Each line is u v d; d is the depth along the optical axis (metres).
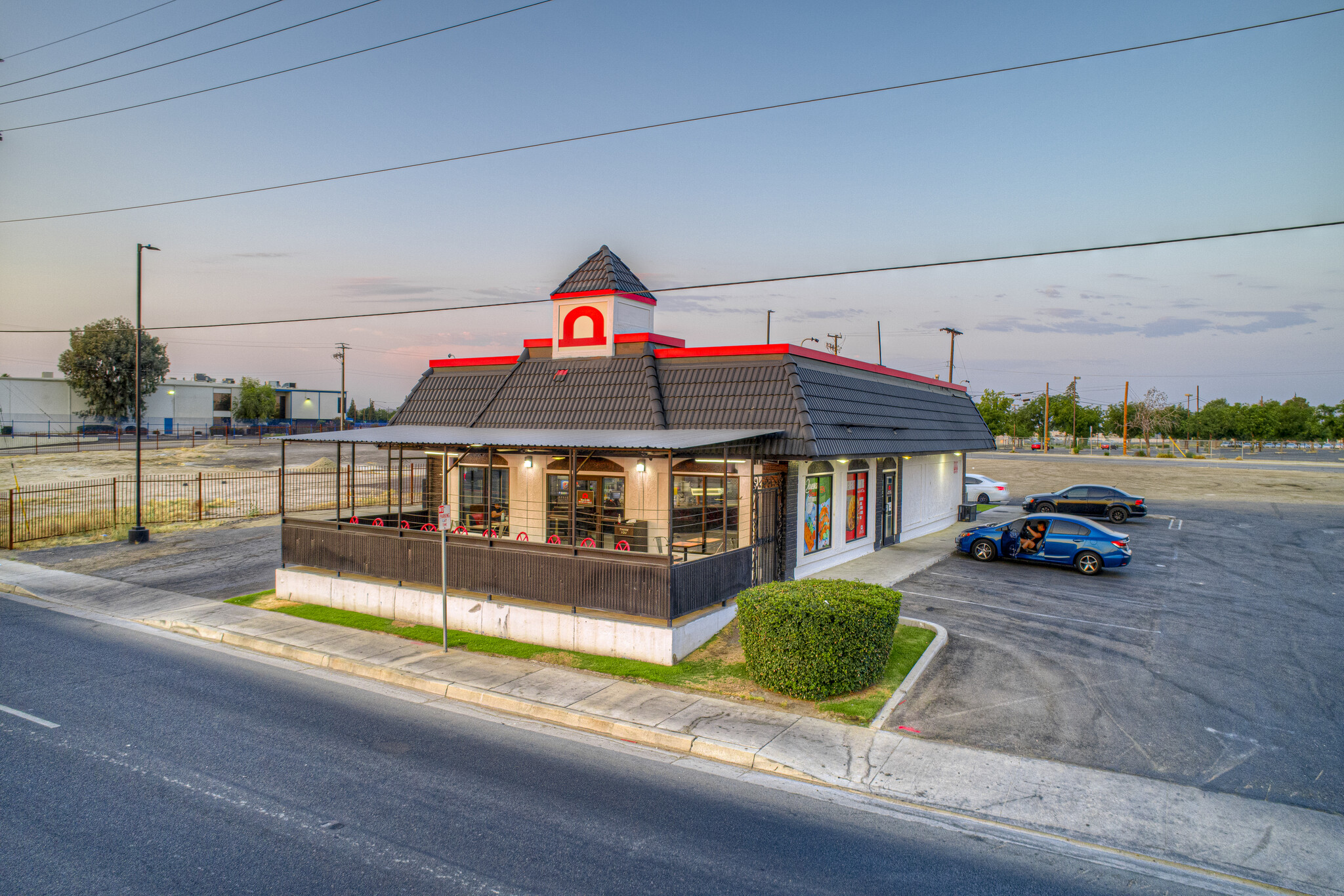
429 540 13.70
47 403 70.19
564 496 17.25
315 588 15.11
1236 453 79.88
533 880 5.63
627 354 17.25
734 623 13.26
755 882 5.70
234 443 62.19
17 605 15.37
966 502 31.14
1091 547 17.95
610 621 11.70
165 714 9.27
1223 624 13.47
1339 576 17.83
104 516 25.98
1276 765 7.95
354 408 104.75
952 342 48.50
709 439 12.45
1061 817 6.86
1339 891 5.75
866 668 9.93
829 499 17.86
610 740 8.80
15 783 7.23
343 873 5.66
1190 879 5.89
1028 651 11.81
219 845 6.07
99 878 5.53
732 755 8.17
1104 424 91.75
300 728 8.91
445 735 8.82
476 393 19.08
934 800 7.16
